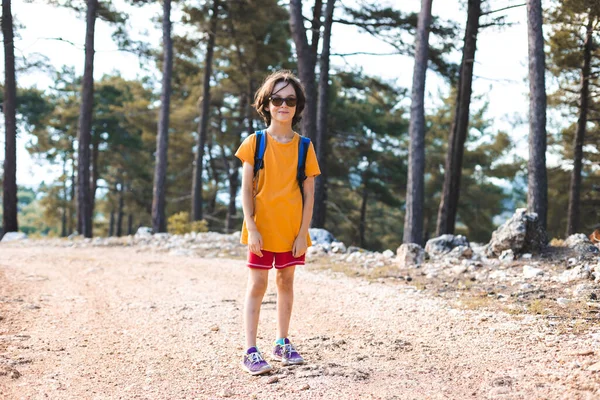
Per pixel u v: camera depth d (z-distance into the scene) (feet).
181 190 104.37
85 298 19.95
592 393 8.91
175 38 68.03
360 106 86.02
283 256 11.32
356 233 99.96
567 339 12.82
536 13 30.63
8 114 57.67
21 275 25.18
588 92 57.52
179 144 89.45
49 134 124.06
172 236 46.88
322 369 11.09
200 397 9.65
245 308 11.43
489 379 10.25
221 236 43.55
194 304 19.07
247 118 84.12
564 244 25.17
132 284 23.59
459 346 12.96
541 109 30.48
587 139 63.87
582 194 76.07
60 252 37.63
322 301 19.61
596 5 44.88
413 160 38.75
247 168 11.05
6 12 56.54
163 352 12.85
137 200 131.03
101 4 61.26
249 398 9.53
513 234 24.30
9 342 13.39
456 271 23.04
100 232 153.58
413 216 38.45
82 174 60.23
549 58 54.75
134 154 125.29
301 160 11.18
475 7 47.93
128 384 10.44
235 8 68.08
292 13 45.68
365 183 97.60
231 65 81.66
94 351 12.91
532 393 9.21
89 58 59.62
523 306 16.69
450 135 49.08
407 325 15.51
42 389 10.11
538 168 30.42
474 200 92.99
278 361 11.84
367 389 9.81
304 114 45.73
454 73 53.83
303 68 45.75
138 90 95.50
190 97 84.23
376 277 24.02
